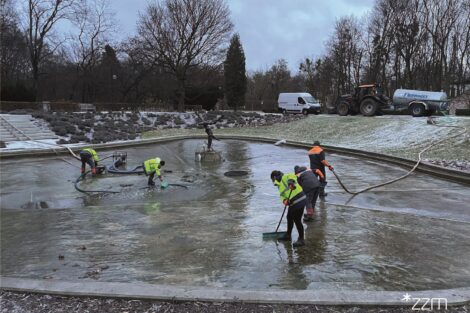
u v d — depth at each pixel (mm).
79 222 8070
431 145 17172
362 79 53562
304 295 4258
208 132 18703
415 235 6965
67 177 13820
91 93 51344
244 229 7379
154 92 48875
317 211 8758
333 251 6125
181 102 39688
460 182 11859
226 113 36219
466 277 5137
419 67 45531
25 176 13945
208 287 4777
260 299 4168
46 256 6070
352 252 6074
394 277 5121
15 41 46500
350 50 53250
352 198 10117
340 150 19328
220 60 41000
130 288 4477
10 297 4363
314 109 37125
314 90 67125
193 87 46188
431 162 14070
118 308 4062
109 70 48375
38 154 18406
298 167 8148
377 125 23875
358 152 18109
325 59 59875
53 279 5137
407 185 11656
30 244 6707
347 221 7906
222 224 7754
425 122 21531
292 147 22078
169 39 38219
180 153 20438
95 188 11859
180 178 13641
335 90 61281
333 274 5219
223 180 13312
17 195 11148
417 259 5785
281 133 27922
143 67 45469
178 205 9625
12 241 6906
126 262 5727
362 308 4047
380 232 7145
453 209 8938
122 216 8508
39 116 25016
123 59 49406
